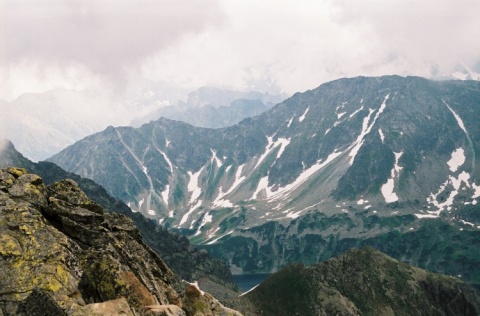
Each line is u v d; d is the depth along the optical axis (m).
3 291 28.41
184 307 37.09
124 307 27.50
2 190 37.53
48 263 30.94
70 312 27.50
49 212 37.81
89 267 32.00
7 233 32.75
